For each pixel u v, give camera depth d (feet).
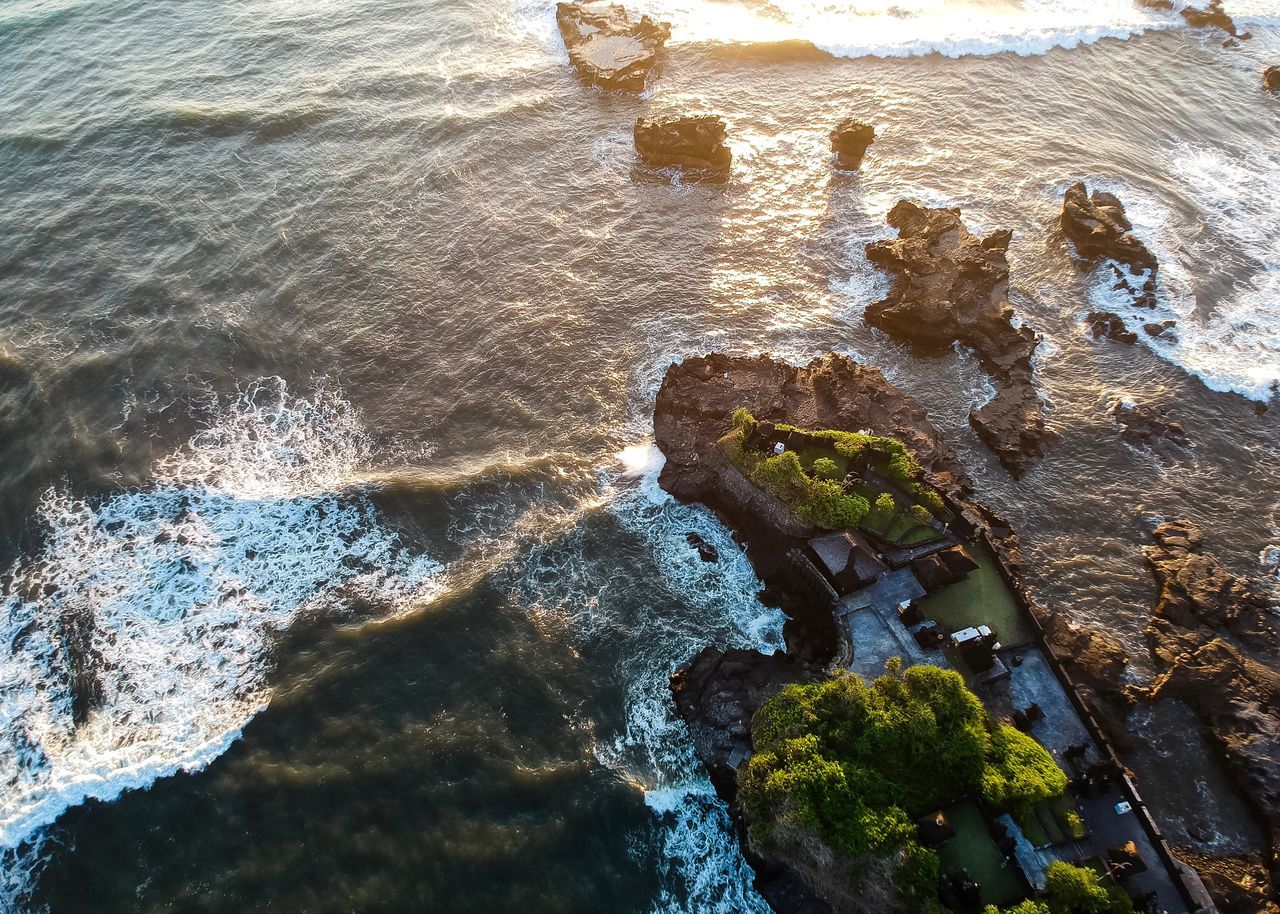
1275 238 218.79
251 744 127.75
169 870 115.34
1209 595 145.28
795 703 124.47
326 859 116.06
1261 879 115.44
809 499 146.82
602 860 118.62
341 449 169.58
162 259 204.74
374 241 213.46
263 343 187.93
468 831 119.24
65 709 132.26
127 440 168.35
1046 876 107.96
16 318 189.47
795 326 195.52
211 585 147.64
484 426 174.60
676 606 146.61
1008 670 129.49
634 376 184.14
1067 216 215.10
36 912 112.27
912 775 116.06
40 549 151.74
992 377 183.83
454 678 135.74
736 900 116.98
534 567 150.61
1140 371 186.70
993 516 155.84
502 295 201.57
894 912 106.42
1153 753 128.57
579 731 131.23
